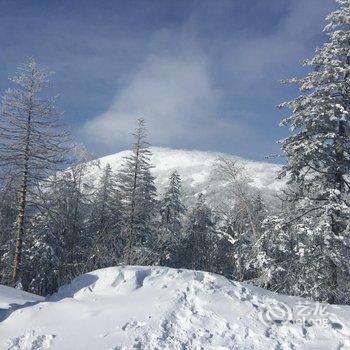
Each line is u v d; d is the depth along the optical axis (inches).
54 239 1382.9
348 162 725.3
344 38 715.4
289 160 748.0
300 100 748.0
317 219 711.1
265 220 749.3
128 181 1583.4
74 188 1432.1
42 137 1030.4
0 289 708.7
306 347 448.8
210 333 473.7
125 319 497.7
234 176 992.9
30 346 473.1
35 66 1037.2
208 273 609.6
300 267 717.3
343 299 699.4
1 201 1205.1
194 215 1879.9
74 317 534.0
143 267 652.7
